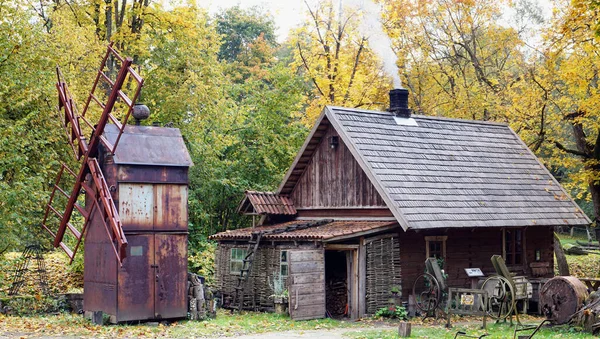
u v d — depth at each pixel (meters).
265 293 24.19
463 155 26.80
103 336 17.36
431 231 24.02
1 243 23.42
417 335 17.88
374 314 22.52
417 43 37.88
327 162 25.84
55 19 29.50
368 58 37.97
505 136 29.53
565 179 40.41
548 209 26.61
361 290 22.44
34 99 25.03
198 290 21.11
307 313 21.84
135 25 35.22
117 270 19.44
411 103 39.25
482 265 25.39
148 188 20.02
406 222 21.97
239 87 40.50
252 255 24.38
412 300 22.83
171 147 20.73
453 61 38.97
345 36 37.84
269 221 27.25
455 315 22.94
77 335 17.58
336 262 25.91
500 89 35.09
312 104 38.34
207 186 34.75
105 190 19.28
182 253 20.48
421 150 25.75
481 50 38.09
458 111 36.12
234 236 25.27
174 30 34.16
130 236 19.66
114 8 35.09
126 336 17.50
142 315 19.72
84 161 20.28
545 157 40.69
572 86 27.34
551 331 18.31
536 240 27.34
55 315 22.06
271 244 24.22
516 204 25.81
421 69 38.16
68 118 21.70
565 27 23.58
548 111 31.03
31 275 28.91
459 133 28.00
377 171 23.44
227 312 23.94
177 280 20.36
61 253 34.44
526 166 28.33
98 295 20.27
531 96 29.28
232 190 35.78
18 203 23.33
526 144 31.25
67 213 21.59
